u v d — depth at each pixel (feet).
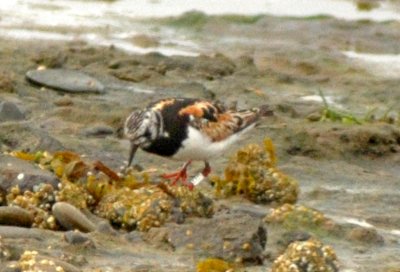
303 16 70.08
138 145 39.88
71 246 32.42
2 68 55.88
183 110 39.68
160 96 53.72
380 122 51.11
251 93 55.62
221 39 67.00
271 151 40.96
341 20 69.10
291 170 44.65
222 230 33.32
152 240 33.83
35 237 32.86
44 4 73.05
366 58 63.21
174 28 68.95
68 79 54.08
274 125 49.11
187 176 42.70
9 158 37.42
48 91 53.21
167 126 39.34
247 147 40.86
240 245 32.76
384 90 57.26
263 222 35.83
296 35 67.15
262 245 33.47
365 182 43.75
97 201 36.52
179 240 33.42
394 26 68.03
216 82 57.21
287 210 37.17
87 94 53.42
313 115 51.39
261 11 70.90
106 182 37.14
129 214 35.40
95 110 50.01
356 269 33.47
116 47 63.82
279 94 56.08
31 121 47.52
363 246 35.81
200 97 54.29
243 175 40.37
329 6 71.72
